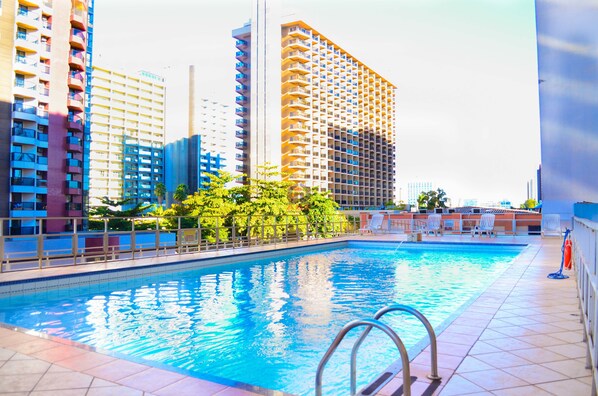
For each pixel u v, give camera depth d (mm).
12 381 3172
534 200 97188
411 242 16234
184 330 5566
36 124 42969
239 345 4961
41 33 44000
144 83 115812
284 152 75375
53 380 3193
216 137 137375
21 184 41562
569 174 7863
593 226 2436
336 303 7180
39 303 7137
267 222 17906
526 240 16312
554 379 3107
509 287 6902
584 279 3346
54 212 45219
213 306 6965
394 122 112250
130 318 6172
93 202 102250
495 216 20172
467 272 10656
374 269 11234
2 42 40219
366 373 4039
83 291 8188
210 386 3053
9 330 4668
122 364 3543
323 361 2398
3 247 8477
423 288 8492
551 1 8109
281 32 76375
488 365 3398
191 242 12422
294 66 74875
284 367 4254
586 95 7793
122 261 10438
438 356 3617
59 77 45969
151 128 117562
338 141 86312
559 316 5004
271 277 9930
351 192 89625
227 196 38562
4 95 40469
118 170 109250
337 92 86750
